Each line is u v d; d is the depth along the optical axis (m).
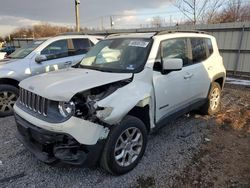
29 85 3.15
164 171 3.19
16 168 3.26
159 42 3.72
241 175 3.11
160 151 3.70
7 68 5.50
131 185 2.90
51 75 3.42
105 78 3.09
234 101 6.55
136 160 3.24
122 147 3.05
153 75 3.45
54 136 2.65
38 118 2.83
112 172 3.02
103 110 2.72
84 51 6.80
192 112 5.48
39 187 2.88
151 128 3.52
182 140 4.09
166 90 3.67
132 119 3.09
